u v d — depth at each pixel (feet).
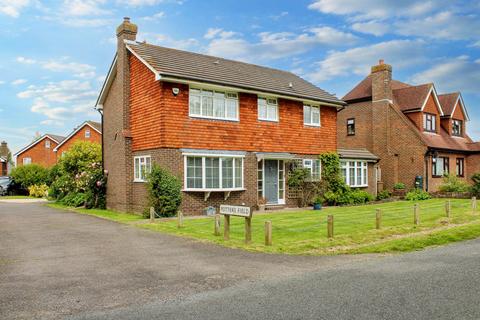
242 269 28.12
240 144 68.95
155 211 58.75
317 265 29.25
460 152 107.34
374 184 94.32
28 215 65.82
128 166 68.23
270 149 73.26
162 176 58.54
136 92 67.87
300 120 78.79
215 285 24.20
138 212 66.18
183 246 36.68
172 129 61.05
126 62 69.87
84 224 53.21
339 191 81.00
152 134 62.64
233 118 68.39
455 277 25.40
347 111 109.19
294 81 85.35
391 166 98.07
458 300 20.95
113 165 73.51
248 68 81.51
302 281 24.77
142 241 39.47
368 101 104.47
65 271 27.84
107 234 44.16
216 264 29.66
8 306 20.70
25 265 29.76
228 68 75.00
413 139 94.84
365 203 84.38
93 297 22.06
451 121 111.45
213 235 42.04
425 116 100.94
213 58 79.00
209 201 64.69
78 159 89.76
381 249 34.86
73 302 21.25
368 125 104.22
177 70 62.44
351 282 24.40
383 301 20.83
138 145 67.10
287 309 19.76
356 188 89.04
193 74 63.10
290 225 48.16
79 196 84.28
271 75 82.84
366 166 92.73
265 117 73.05
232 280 25.26
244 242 37.91
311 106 81.35
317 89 86.69
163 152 60.08
